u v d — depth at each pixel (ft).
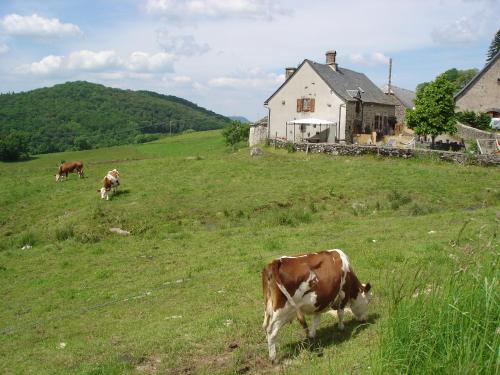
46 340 36.78
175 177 111.45
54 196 102.42
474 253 21.09
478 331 17.42
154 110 537.24
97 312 42.22
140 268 55.42
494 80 175.42
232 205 86.79
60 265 59.62
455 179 97.76
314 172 109.91
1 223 88.58
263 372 26.16
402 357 18.44
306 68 160.76
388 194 86.69
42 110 453.17
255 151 134.51
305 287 26.86
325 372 22.91
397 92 204.95
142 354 30.42
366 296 30.78
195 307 39.68
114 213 84.38
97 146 370.94
